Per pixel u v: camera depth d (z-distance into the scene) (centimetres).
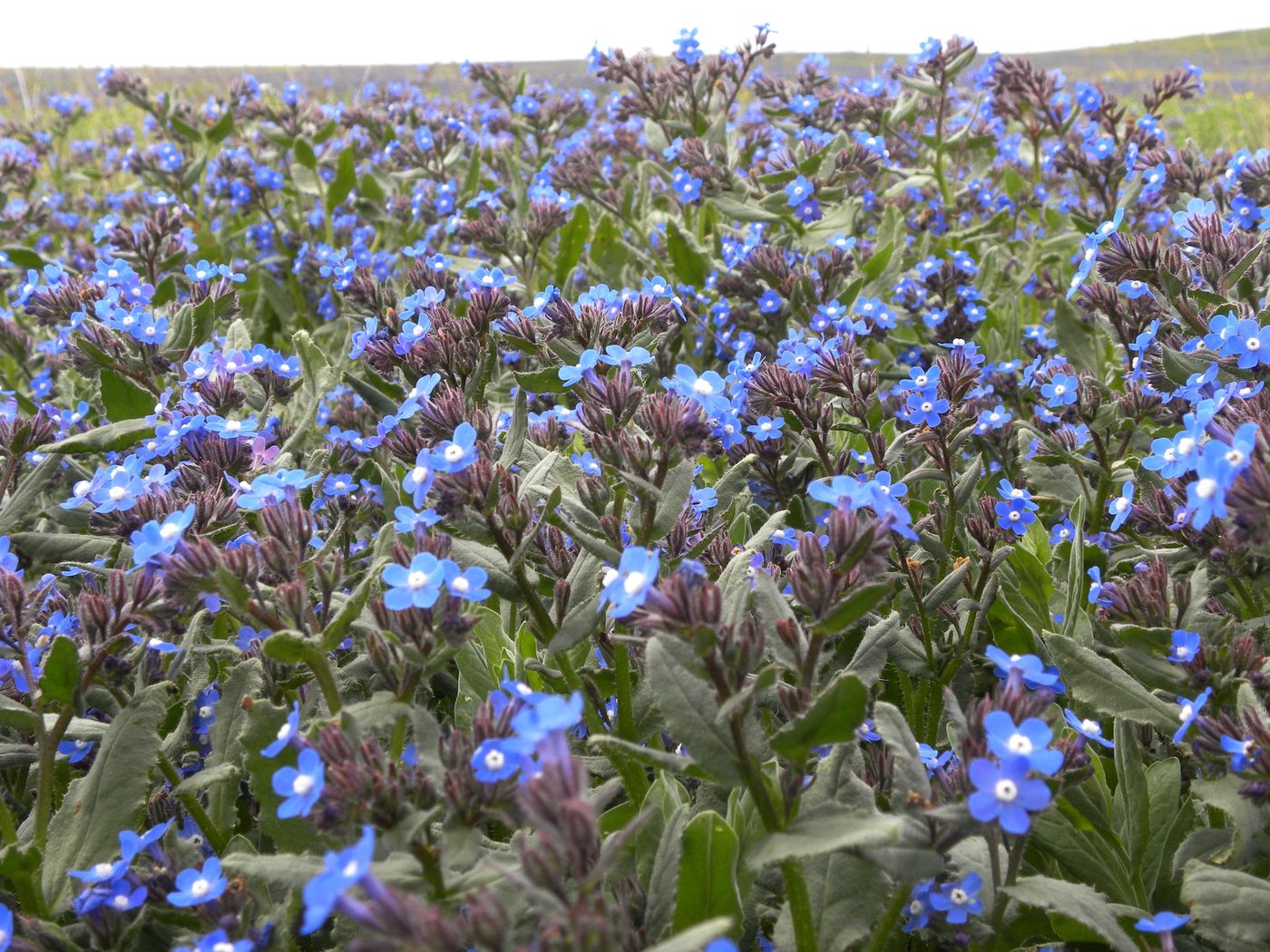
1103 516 24
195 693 20
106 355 26
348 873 10
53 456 21
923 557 23
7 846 16
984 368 31
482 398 23
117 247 33
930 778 16
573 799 11
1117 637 18
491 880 14
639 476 17
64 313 29
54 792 20
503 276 26
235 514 20
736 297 35
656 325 24
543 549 18
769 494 25
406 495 21
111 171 70
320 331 42
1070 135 46
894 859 13
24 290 30
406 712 15
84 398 36
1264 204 29
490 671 20
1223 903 14
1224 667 16
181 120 52
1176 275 23
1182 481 18
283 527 16
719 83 45
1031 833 16
